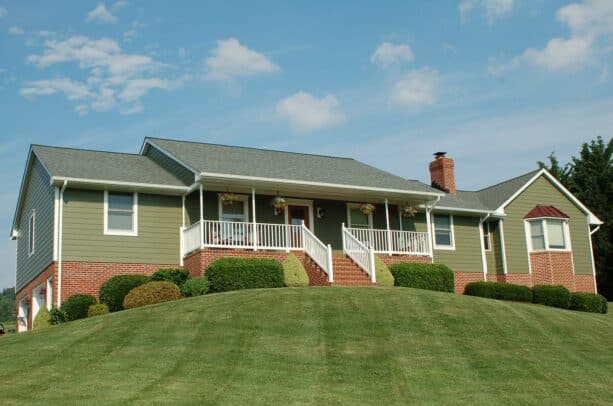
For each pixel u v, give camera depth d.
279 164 27.27
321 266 23.73
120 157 26.50
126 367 13.09
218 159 25.89
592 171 43.03
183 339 14.99
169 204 24.53
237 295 19.00
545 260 31.86
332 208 28.30
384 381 12.65
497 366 13.99
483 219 32.09
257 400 11.21
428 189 28.91
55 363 13.45
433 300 19.05
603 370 14.21
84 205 22.89
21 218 29.88
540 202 33.41
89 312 20.78
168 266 23.98
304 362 13.58
